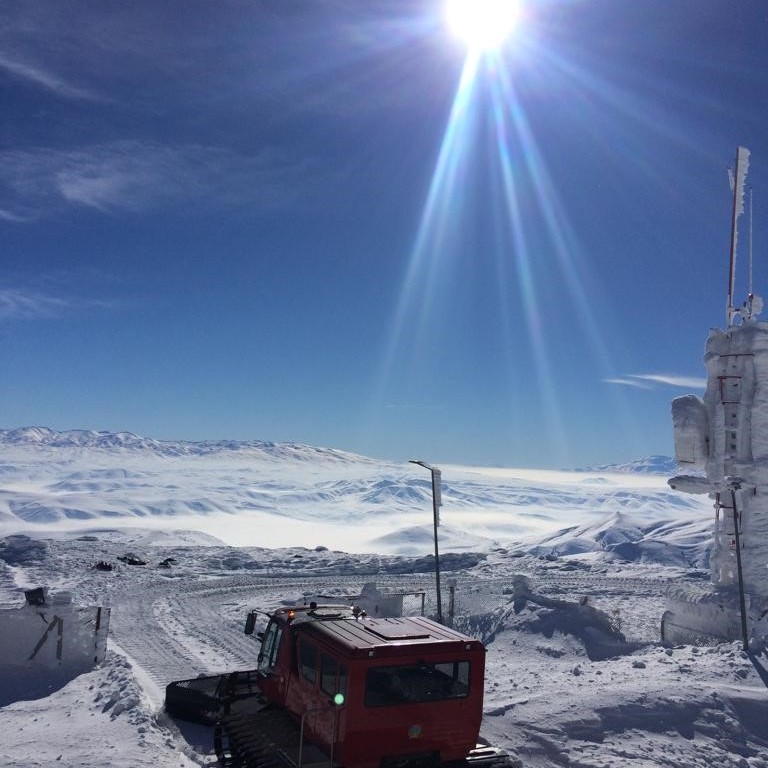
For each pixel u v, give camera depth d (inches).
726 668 725.9
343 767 384.8
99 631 796.0
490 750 428.5
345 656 391.2
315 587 1533.0
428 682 402.9
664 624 930.7
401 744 394.9
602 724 595.8
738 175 1061.8
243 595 1441.9
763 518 1004.6
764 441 1015.6
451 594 1152.2
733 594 976.9
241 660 887.7
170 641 1003.3
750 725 610.5
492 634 1032.2
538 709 622.8
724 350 1048.8
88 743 506.9
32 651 759.7
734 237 1061.8
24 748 495.5
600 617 994.1
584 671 775.7
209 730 583.8
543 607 1058.7
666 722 602.5
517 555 2143.2
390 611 1006.4
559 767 533.0
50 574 1641.2
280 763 399.9
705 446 1051.3
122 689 653.9
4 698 689.0
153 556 2020.2
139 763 452.4
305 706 431.8
